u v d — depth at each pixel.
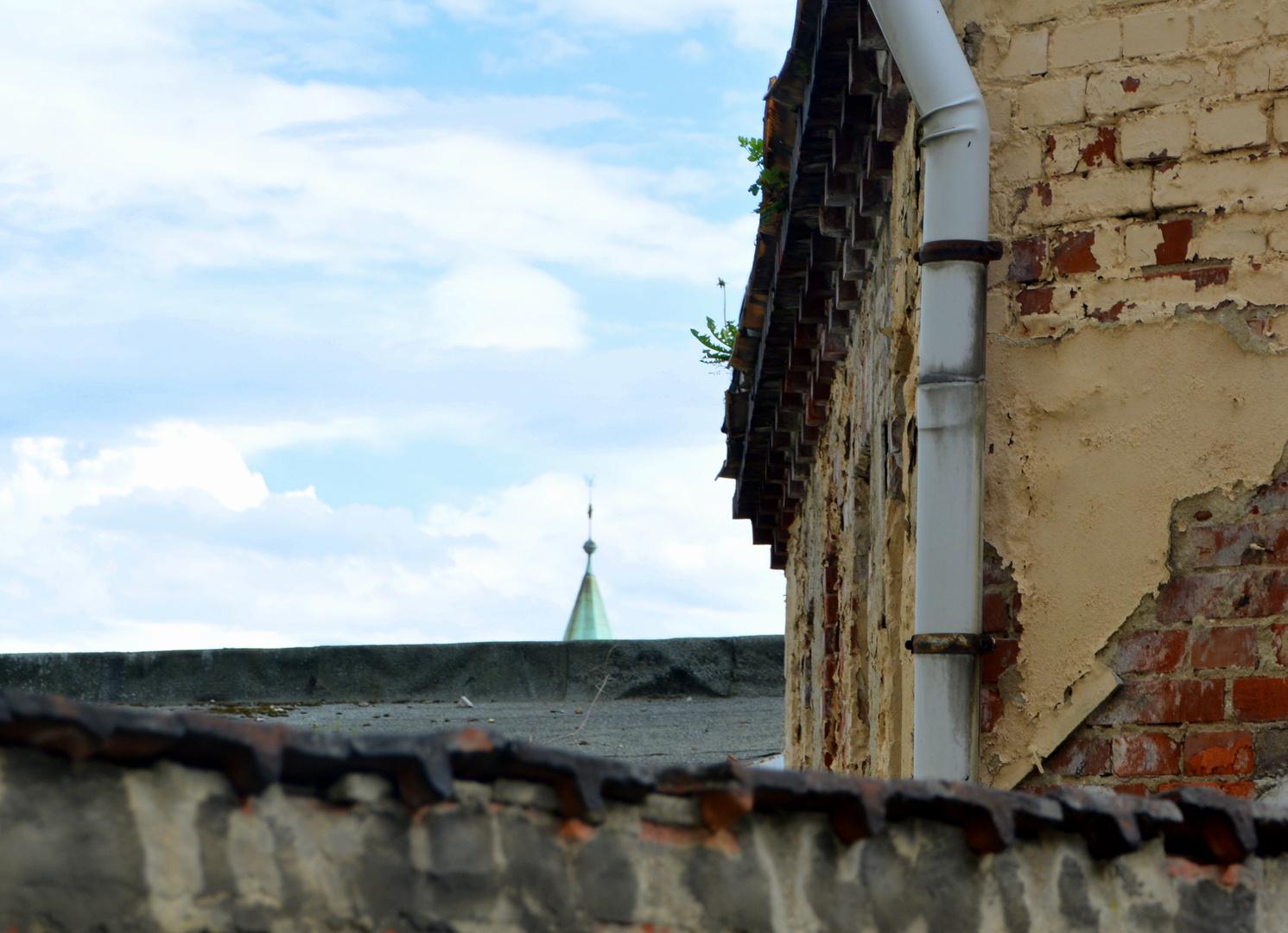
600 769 2.12
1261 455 4.07
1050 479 4.19
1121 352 4.19
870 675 6.29
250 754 1.83
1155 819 2.54
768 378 8.86
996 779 4.09
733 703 15.05
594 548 32.56
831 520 8.27
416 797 1.98
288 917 1.88
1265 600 4.02
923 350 4.27
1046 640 4.12
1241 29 4.25
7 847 1.71
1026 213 4.31
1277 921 2.71
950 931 2.40
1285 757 3.94
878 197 5.62
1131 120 4.29
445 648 15.80
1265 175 4.18
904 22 4.30
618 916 2.13
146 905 1.79
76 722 1.70
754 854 2.27
